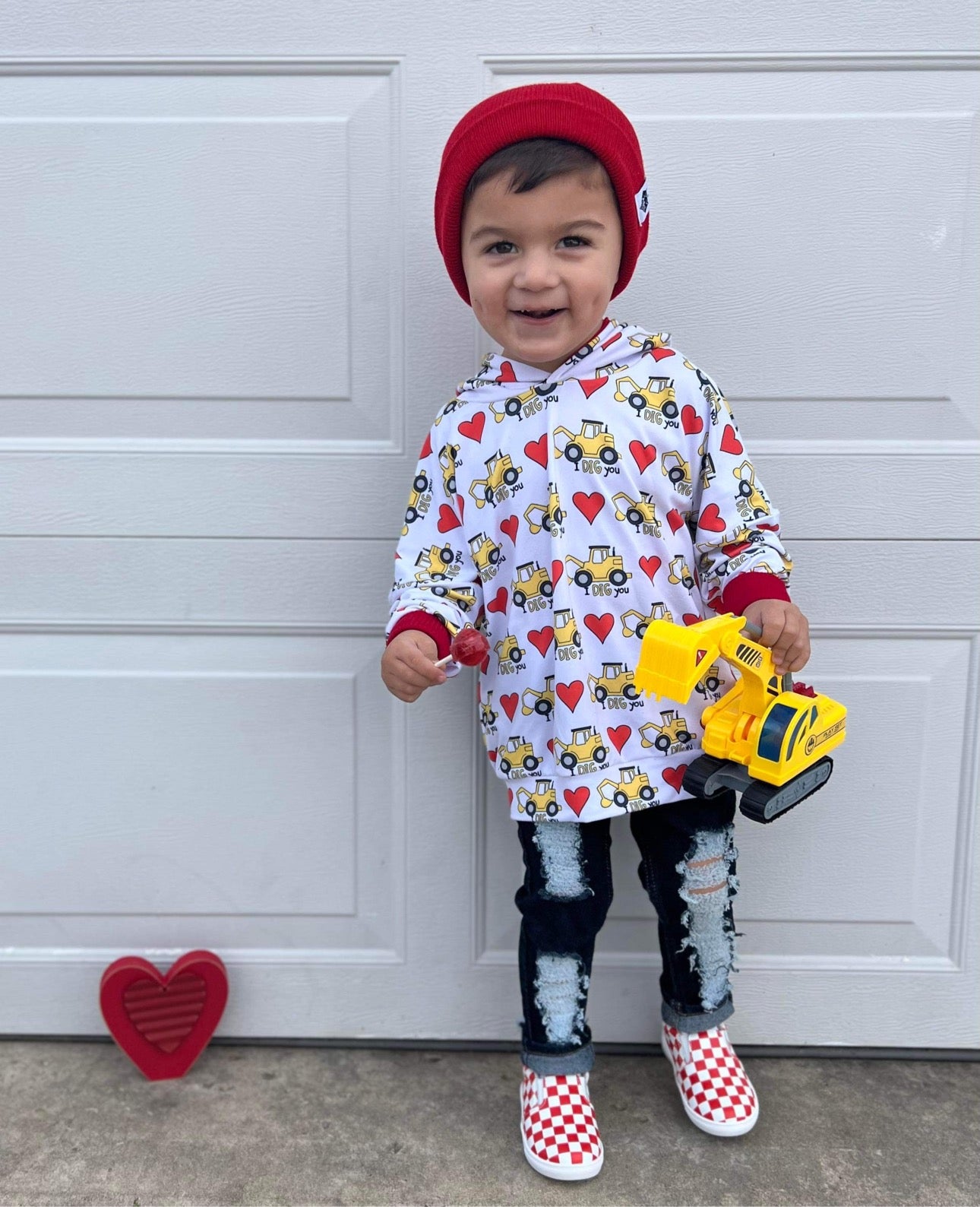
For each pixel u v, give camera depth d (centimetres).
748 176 135
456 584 126
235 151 135
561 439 120
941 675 145
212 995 143
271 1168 127
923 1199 123
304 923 152
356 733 148
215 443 142
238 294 138
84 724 148
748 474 123
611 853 148
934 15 130
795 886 149
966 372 138
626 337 123
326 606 145
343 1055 150
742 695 114
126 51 133
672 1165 128
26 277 138
